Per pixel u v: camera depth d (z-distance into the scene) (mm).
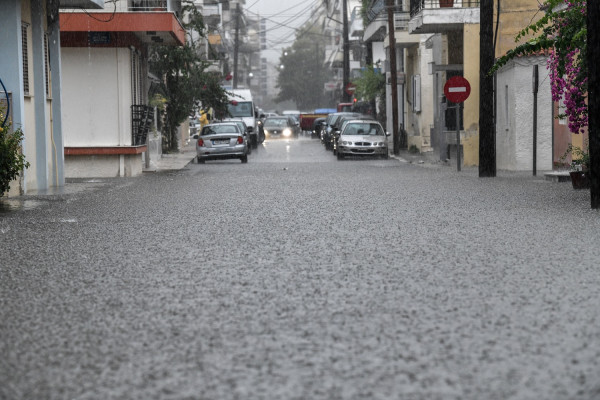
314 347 8031
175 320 9242
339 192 26172
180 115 59375
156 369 7402
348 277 11602
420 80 60250
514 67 38625
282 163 48344
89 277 11984
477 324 8820
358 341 8219
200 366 7469
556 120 38250
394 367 7340
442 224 17453
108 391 6828
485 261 12758
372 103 81500
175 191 27781
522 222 17625
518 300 9969
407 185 28984
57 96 31906
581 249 13820
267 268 12430
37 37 29453
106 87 38656
